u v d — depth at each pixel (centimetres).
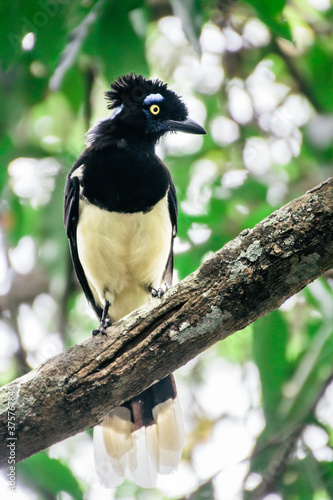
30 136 1291
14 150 1244
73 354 745
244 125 1405
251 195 1300
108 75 1108
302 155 1322
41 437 741
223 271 723
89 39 1078
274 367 1097
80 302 1363
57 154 1248
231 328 739
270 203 1270
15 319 1248
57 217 1180
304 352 1140
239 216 1268
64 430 747
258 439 1046
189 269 1227
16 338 1232
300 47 1359
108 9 1068
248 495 1001
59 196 1195
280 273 707
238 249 720
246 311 727
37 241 1209
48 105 1316
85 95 1207
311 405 1032
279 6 1059
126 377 737
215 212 1258
